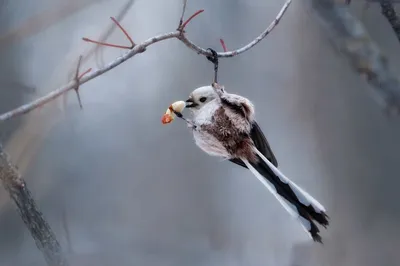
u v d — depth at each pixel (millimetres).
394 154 5250
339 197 5262
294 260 5230
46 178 6969
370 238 5164
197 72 7523
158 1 6992
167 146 7984
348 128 5293
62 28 5250
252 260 6355
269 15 7035
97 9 4766
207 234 7184
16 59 5293
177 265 6598
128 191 7934
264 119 6012
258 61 6613
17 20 4516
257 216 6840
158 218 7664
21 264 5895
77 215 7508
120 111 8203
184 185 7672
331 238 5117
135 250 7008
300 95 5469
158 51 7648
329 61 5277
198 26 7199
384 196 5223
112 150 8203
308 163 5441
